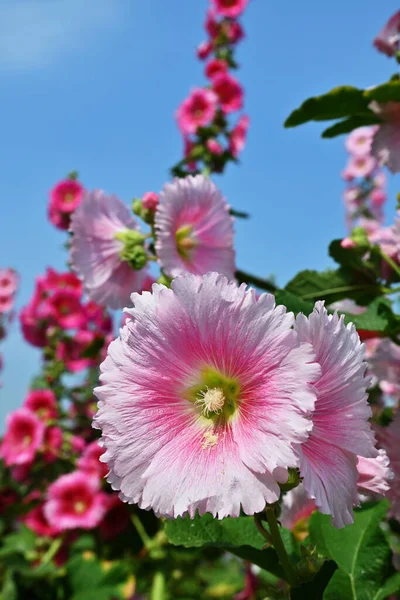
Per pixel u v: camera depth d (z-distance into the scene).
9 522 1.36
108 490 1.18
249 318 0.38
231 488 0.36
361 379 0.38
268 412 0.37
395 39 0.69
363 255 0.70
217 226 0.68
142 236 0.70
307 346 0.36
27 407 1.33
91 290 0.70
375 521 0.51
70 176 1.41
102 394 0.39
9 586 1.07
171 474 0.38
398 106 0.63
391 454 0.52
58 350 1.40
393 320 0.61
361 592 0.48
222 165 1.50
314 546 0.46
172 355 0.39
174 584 1.20
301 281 0.71
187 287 0.39
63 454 1.29
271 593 0.44
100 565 1.09
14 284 1.70
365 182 1.78
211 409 0.38
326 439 0.37
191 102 1.52
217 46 1.71
